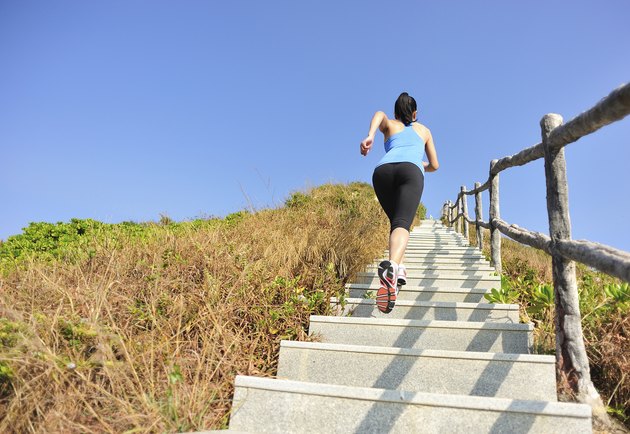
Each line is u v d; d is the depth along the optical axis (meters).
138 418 1.66
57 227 5.60
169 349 2.18
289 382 1.86
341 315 3.16
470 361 2.16
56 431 1.60
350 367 2.27
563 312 2.24
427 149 3.00
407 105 2.97
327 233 4.91
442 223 14.68
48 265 3.61
